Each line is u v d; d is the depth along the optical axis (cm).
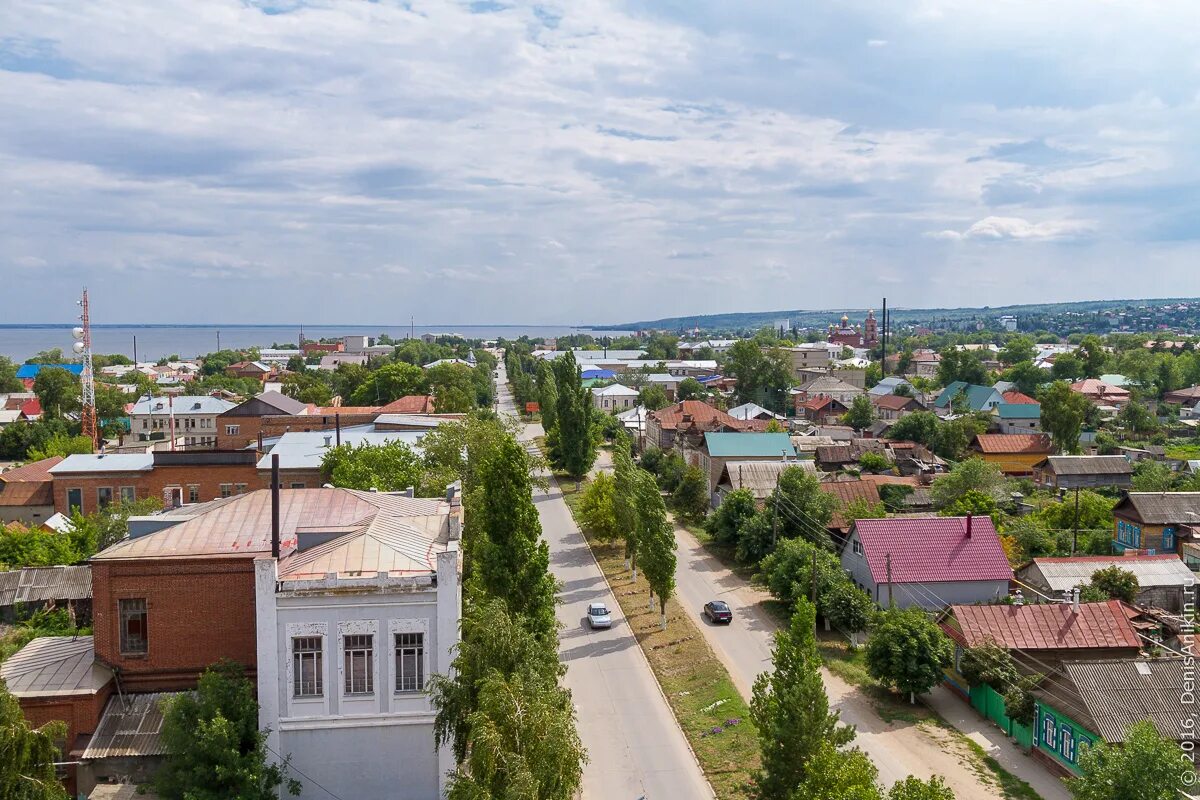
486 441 6638
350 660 2945
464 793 2275
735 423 11669
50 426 12138
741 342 17788
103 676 3114
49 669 3147
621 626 5634
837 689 4641
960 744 4003
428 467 6544
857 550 5919
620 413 16450
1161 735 3344
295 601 2886
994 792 3550
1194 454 12181
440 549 3309
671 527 5606
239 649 3200
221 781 2691
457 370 16425
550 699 2473
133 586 3162
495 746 2258
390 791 2970
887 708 4406
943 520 5853
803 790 2703
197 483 7362
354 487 5831
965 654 4456
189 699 2811
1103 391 17000
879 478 8900
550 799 2283
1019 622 4528
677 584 6550
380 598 2927
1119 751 2948
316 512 3612
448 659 2959
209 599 3189
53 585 4884
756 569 6838
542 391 14900
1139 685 3588
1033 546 6981
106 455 7569
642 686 4659
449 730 2762
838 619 5316
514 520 3831
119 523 6206
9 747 2333
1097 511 7731
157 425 12556
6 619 4762
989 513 7525
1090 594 5253
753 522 6844
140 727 3047
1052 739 3781
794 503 6838
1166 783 2819
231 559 3186
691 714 4247
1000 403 14350
